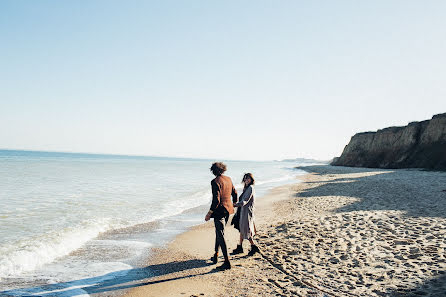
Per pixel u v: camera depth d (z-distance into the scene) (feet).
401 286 14.16
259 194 66.90
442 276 14.71
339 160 257.75
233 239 26.40
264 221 33.86
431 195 43.50
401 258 17.75
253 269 18.35
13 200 46.03
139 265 20.12
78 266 19.79
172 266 19.77
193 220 36.99
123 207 43.88
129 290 15.96
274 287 15.48
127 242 26.04
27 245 23.29
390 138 184.55
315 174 151.33
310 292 14.56
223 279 17.02
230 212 19.61
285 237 24.61
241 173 173.88
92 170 147.95
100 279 17.58
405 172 112.16
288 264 18.58
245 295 14.67
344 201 43.52
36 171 122.93
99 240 26.43
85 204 44.57
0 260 19.83
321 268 17.53
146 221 35.35
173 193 64.44
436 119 143.95
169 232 30.22
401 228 24.23
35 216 34.40
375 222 26.99
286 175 159.12
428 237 21.21
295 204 46.29
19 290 15.67
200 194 63.77
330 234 24.04
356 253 19.40
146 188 72.38
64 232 27.84
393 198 42.47
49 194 54.29
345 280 15.57
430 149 139.44
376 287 14.37
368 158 199.00
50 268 19.29
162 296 15.10
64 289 16.01
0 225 29.40
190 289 15.83
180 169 209.46
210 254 22.50
